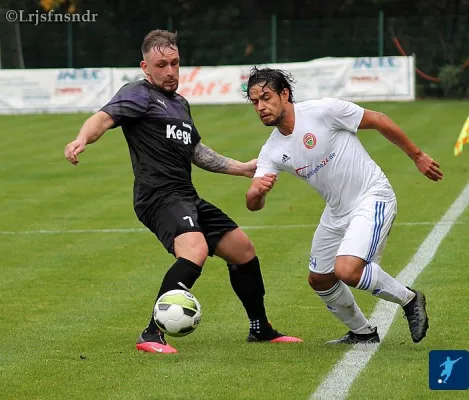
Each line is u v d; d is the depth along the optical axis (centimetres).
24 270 2383
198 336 1733
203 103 7800
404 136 1591
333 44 8800
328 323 1823
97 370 1488
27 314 1917
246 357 1559
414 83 7812
